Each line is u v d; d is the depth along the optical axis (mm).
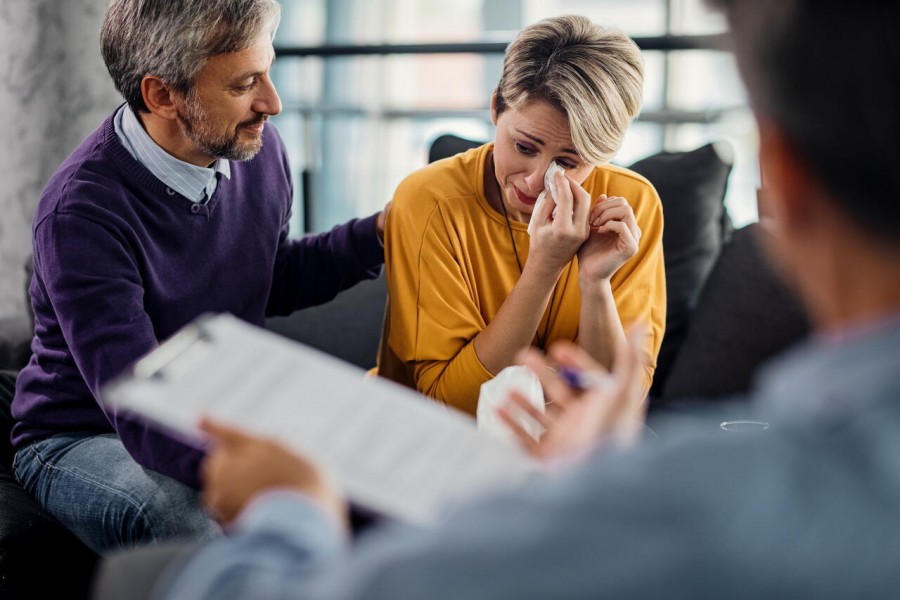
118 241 1516
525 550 414
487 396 1274
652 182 2074
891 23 429
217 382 741
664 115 2650
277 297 1877
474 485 708
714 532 399
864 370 427
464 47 2605
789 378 458
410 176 1738
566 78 1466
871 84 434
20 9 2652
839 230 459
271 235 1749
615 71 1479
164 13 1450
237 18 1457
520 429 781
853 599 405
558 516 420
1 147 2672
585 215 1499
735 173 2816
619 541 405
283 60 3152
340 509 604
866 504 406
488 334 1562
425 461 726
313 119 3131
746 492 407
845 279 465
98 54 2779
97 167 1541
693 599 399
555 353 781
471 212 1671
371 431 741
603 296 1565
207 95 1501
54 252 1497
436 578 422
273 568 499
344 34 3191
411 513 688
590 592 403
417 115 3199
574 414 680
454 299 1642
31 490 1638
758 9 465
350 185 3203
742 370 1946
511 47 1555
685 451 427
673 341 2062
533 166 1541
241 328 803
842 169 445
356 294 2203
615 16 3137
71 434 1661
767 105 465
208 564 522
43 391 1667
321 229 3197
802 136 454
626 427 660
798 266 488
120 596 865
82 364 1484
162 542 1466
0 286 2729
